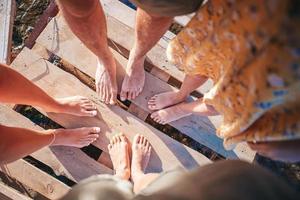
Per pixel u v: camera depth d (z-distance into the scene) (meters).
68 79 1.27
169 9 0.73
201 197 0.42
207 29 0.68
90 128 1.22
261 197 0.42
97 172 1.22
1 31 1.31
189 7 0.73
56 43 1.28
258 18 0.49
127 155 1.21
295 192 0.45
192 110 1.12
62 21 1.29
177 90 1.24
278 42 0.46
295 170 1.27
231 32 0.59
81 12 0.85
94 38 0.99
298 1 0.40
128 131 1.24
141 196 0.50
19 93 1.03
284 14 0.42
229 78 0.65
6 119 1.24
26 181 1.21
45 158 1.23
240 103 0.66
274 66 0.49
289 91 0.51
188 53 0.82
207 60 0.77
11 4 1.31
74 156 1.23
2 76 0.95
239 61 0.58
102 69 1.19
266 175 0.46
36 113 1.32
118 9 1.30
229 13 0.57
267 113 0.62
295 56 0.45
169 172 0.59
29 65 1.27
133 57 1.15
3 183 1.23
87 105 1.23
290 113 0.57
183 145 1.23
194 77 1.02
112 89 1.22
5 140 0.98
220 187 0.43
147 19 0.89
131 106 1.27
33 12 1.45
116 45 1.29
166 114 1.19
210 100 0.81
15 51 1.42
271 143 0.71
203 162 1.21
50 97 1.14
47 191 1.20
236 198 0.42
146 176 1.11
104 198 0.60
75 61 1.27
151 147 1.23
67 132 1.19
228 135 0.80
